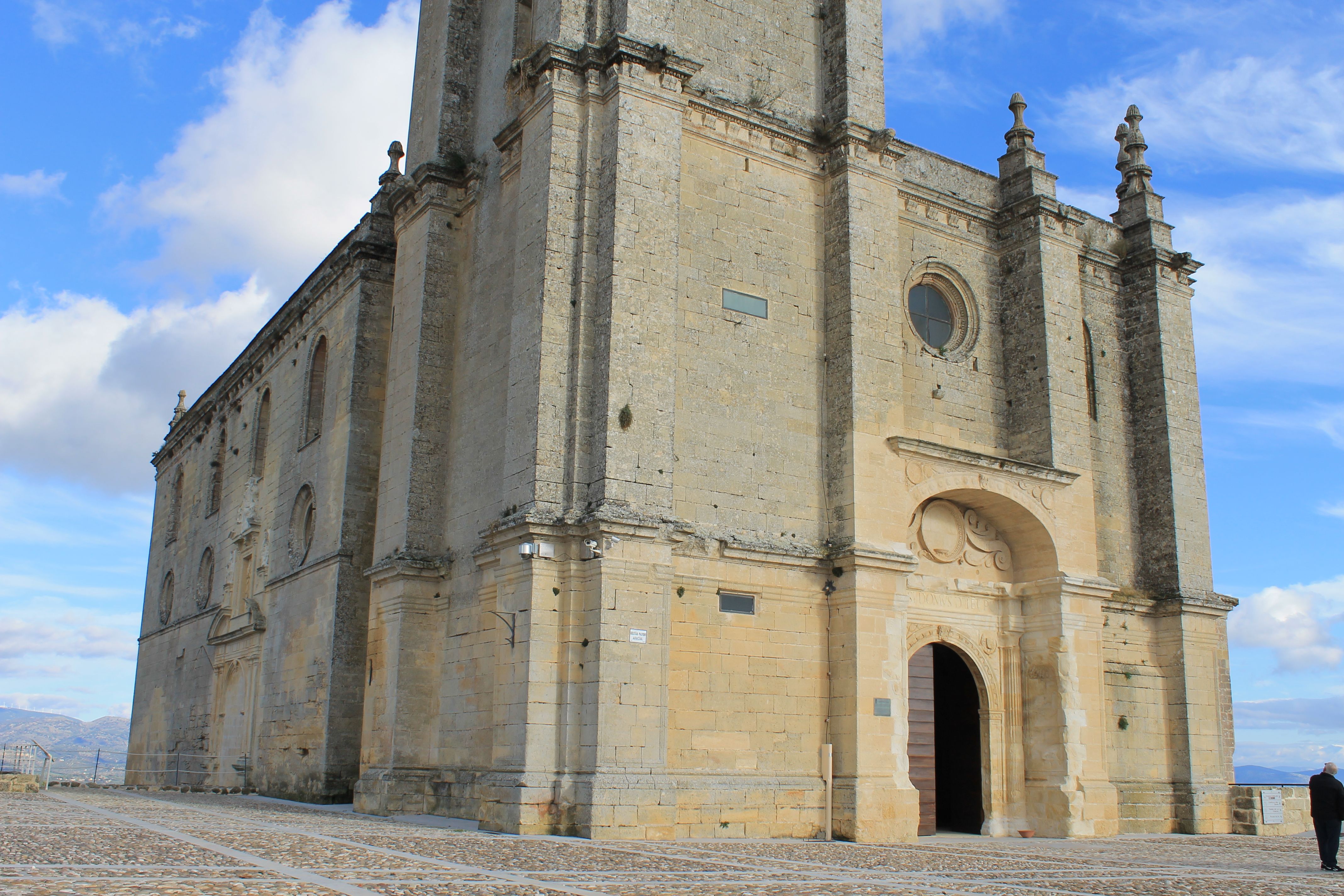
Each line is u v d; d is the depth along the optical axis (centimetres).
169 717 4806
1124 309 3378
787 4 2822
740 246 2572
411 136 3189
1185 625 3100
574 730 2098
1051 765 2722
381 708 2652
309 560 3384
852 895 1193
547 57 2419
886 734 2398
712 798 2230
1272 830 3020
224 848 1453
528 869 1354
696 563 2333
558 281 2312
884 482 2553
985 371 2983
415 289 2916
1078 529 2872
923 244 2964
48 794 3225
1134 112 3550
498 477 2511
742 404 2489
